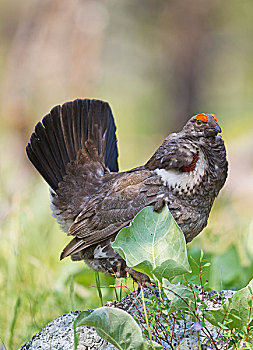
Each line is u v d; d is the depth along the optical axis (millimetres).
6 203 12281
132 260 6148
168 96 37500
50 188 9625
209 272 9172
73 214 9344
